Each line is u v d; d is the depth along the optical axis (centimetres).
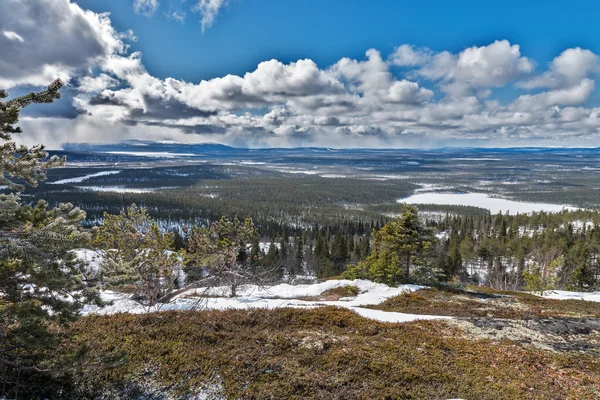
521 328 1421
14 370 731
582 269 5078
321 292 2478
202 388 822
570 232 7162
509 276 6031
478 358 1111
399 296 2247
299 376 904
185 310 1347
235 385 840
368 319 1434
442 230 10956
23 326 619
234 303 1692
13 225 657
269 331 1203
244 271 1906
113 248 1503
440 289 2530
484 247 7138
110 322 1112
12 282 655
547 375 1022
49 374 744
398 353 1100
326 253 7306
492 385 932
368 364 998
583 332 1412
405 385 912
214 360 937
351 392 856
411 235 2706
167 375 850
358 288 2506
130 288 1822
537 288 3023
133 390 783
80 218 758
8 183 587
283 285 2606
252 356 984
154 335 1060
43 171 670
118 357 732
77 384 760
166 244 1667
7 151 623
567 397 896
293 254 7981
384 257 2762
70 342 890
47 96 595
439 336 1296
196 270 1969
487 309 1952
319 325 1325
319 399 821
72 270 712
